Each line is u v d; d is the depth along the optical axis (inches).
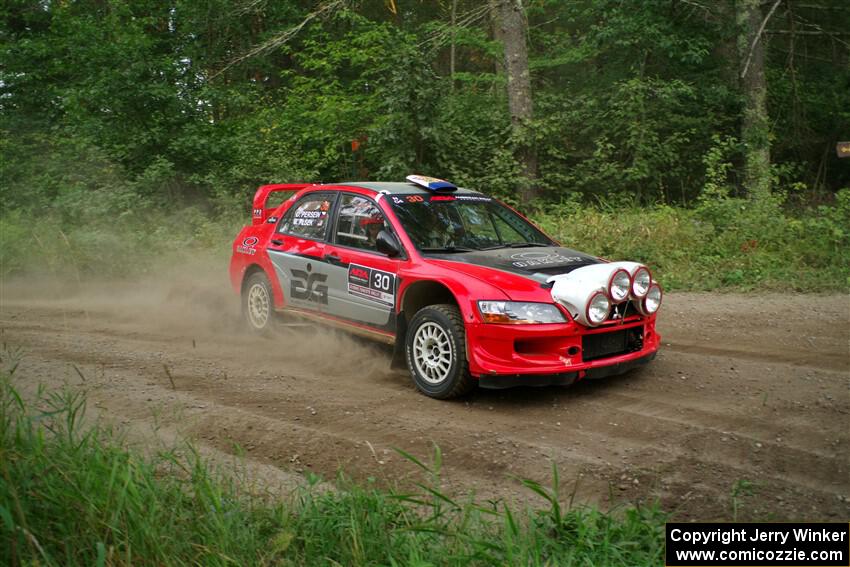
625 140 632.4
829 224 438.0
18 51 837.8
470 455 174.1
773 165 577.0
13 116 786.8
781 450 173.9
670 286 385.1
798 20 733.3
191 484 142.0
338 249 263.9
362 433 188.4
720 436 183.2
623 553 123.2
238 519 123.9
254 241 308.0
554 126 627.2
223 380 236.1
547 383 206.8
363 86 754.8
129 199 573.0
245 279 311.4
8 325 331.9
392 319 239.5
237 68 840.3
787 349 264.8
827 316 312.3
